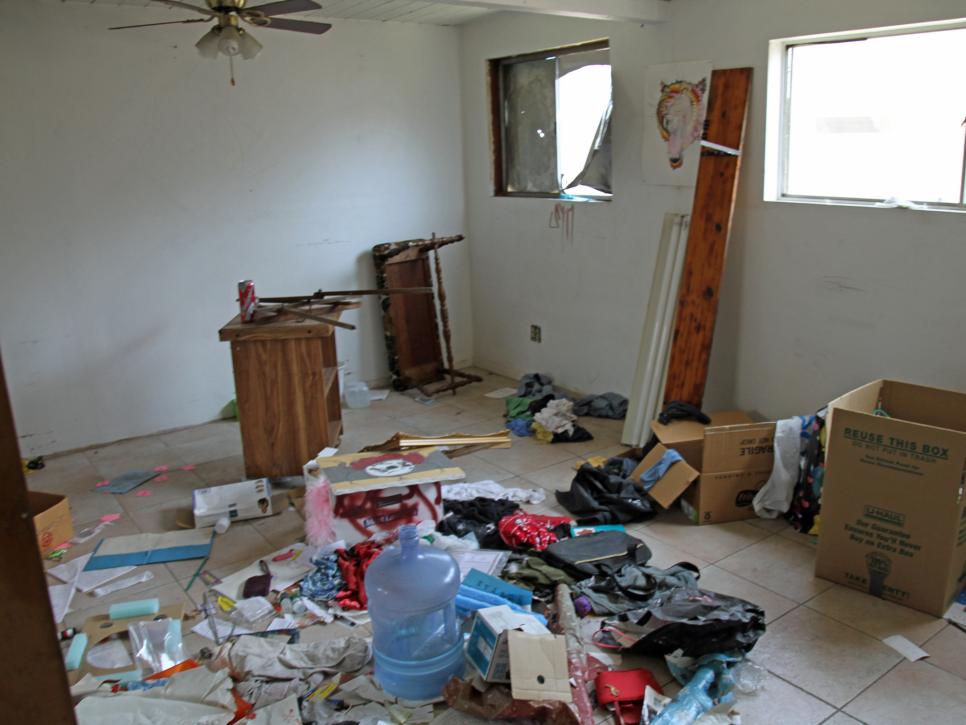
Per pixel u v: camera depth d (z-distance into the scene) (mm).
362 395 4930
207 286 4594
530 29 4621
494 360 5562
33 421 4207
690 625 2275
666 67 3846
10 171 3938
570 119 4641
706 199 3717
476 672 2176
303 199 4812
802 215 3453
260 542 3225
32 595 699
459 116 5324
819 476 3068
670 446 3441
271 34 4496
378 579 2279
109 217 4230
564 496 3432
